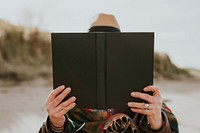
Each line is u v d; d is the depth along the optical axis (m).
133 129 0.76
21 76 3.14
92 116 0.78
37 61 3.38
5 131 1.86
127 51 0.69
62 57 0.70
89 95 0.69
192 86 2.91
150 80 0.70
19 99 2.45
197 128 1.84
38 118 2.08
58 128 0.70
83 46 0.69
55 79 0.70
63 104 0.67
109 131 0.76
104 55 0.68
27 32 3.46
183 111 2.12
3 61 3.24
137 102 0.70
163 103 0.83
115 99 0.69
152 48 0.70
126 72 0.69
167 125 0.71
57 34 0.69
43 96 2.58
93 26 0.85
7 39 3.37
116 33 0.69
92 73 0.69
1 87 2.88
